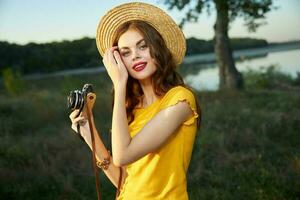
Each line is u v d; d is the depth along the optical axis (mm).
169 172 1827
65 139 7512
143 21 1920
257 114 8992
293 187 4953
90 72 28000
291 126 7859
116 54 1872
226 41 16516
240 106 10688
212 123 8281
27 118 9750
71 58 34094
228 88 15125
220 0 12625
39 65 32562
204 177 5598
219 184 5320
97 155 2109
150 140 1763
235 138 7113
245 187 5043
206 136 7258
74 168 6164
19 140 7797
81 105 2012
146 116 1938
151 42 1886
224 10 12773
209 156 6441
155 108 1913
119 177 2121
